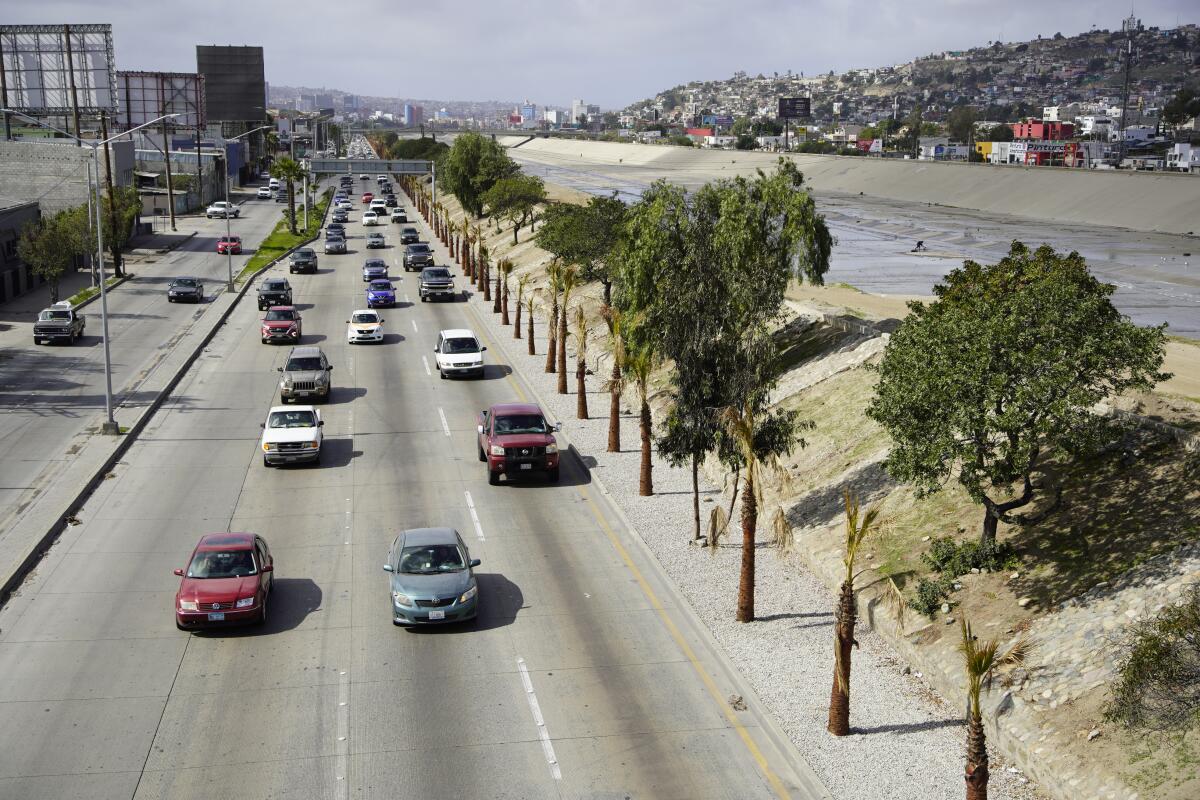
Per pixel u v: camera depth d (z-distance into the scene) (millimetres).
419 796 16203
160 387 45625
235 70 188125
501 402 43438
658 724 18500
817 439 31422
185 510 29891
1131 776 15266
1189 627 15594
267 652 21156
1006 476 20719
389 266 90312
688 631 22344
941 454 20453
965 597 21031
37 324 55125
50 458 34750
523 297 70438
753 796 16344
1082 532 20953
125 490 31750
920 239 126438
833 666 20547
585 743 17828
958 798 16078
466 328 61031
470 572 22797
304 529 28406
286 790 16312
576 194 150625
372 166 180500
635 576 25391
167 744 17609
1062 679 17656
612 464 34469
